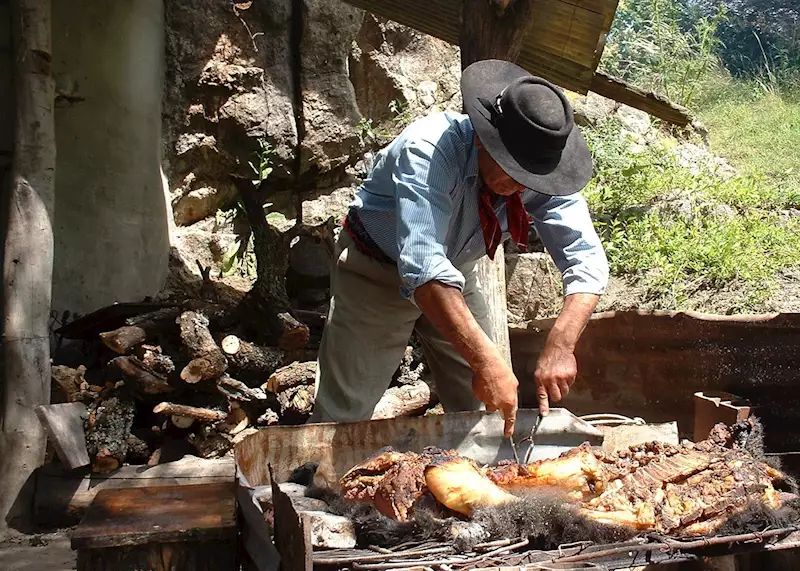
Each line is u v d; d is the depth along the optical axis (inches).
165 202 238.7
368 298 133.1
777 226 242.1
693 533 88.0
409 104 285.3
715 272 215.9
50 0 176.2
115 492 100.4
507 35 169.3
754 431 107.5
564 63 205.9
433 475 87.1
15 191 163.3
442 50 295.1
